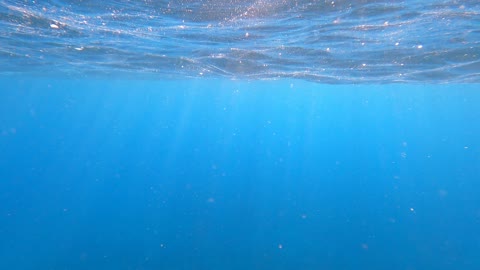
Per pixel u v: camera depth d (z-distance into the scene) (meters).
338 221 24.34
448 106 64.62
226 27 9.74
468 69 14.93
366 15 8.25
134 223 23.88
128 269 16.38
